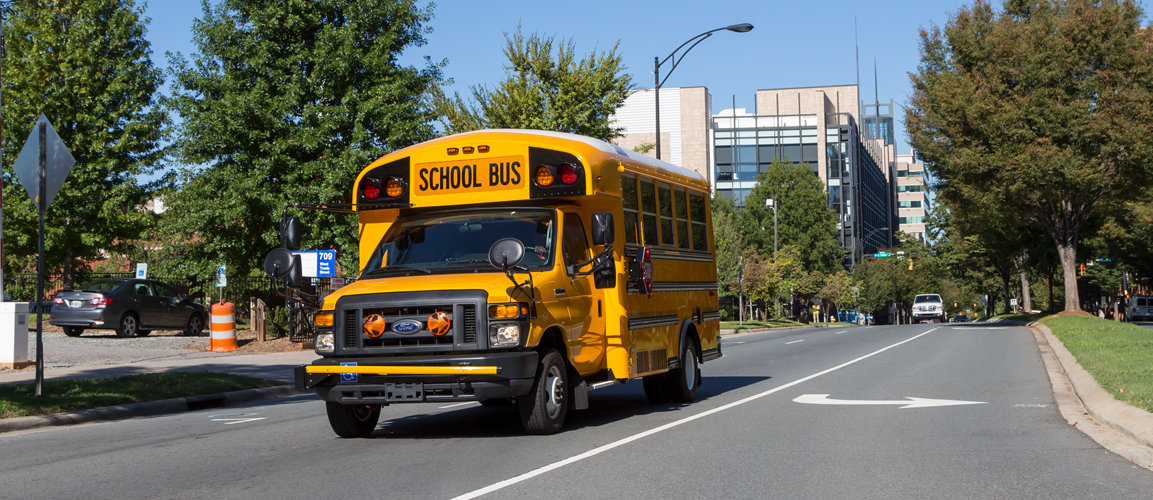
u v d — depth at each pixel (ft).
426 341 28.63
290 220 32.53
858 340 95.66
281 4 84.84
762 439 29.43
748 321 178.29
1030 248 156.15
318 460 26.71
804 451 27.04
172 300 86.17
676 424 33.30
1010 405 37.73
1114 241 185.78
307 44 87.15
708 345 44.65
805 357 69.62
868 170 365.20
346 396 29.07
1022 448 27.22
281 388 49.55
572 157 32.24
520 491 21.63
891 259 305.53
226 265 89.15
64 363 58.18
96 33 98.12
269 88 85.87
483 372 27.68
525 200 32.81
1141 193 121.80
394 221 34.35
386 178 34.06
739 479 22.94
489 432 32.14
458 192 33.37
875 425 32.27
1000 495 20.92
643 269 35.45
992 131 115.24
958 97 116.26
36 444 30.96
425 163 33.73
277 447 29.48
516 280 29.71
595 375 34.24
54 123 94.79
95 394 40.75
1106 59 111.24
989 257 209.26
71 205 97.71
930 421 33.19
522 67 98.63
